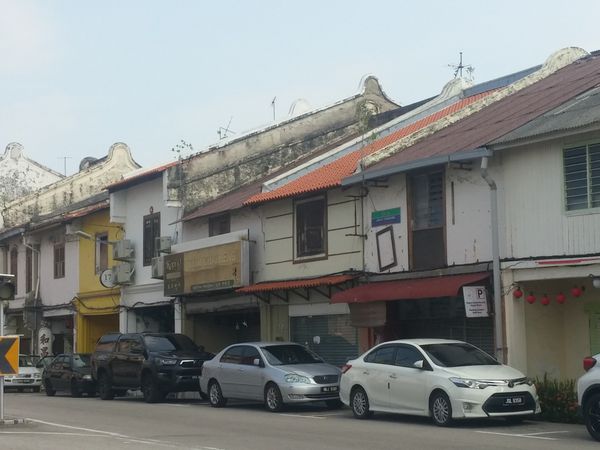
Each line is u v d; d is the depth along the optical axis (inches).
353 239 929.5
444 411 632.4
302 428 639.1
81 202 1675.7
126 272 1286.9
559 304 779.4
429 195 846.5
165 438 584.4
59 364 1165.1
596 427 547.8
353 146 1121.4
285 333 1024.2
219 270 1077.8
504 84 1134.4
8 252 1695.4
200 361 962.7
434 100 1170.6
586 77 906.1
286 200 1019.3
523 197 745.6
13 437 579.8
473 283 757.9
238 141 1247.5
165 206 1223.5
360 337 920.9
